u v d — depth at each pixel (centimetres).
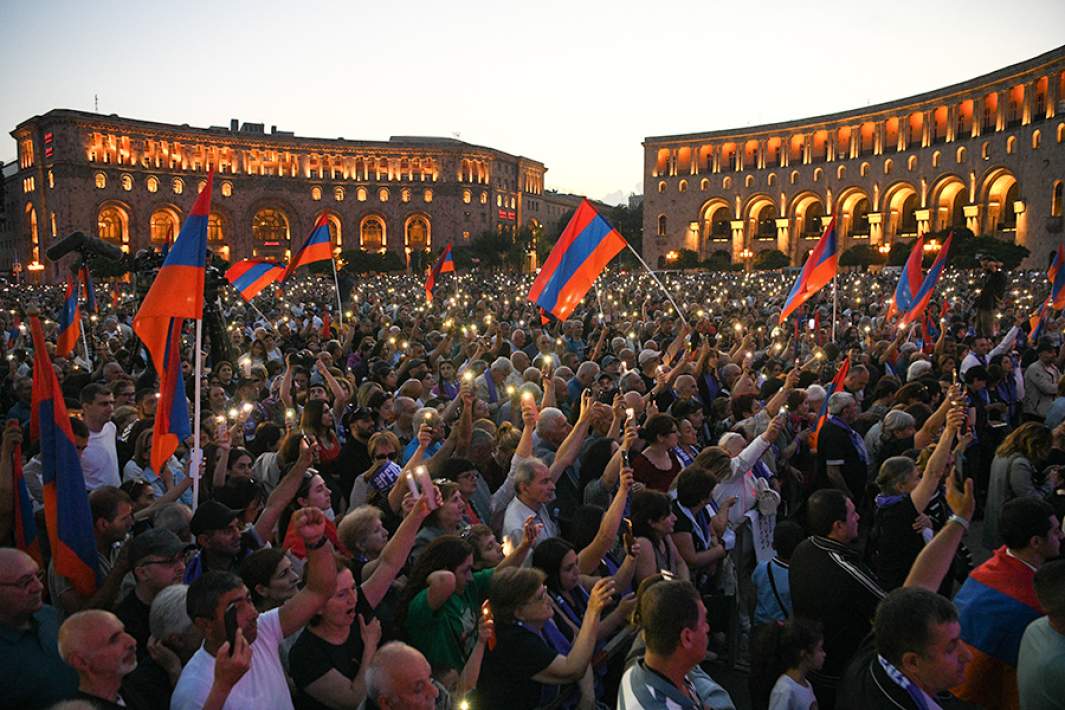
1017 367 1422
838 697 468
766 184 10475
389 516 718
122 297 4200
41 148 10400
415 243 12500
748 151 10712
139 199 10600
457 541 540
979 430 1167
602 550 611
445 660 516
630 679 430
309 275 7925
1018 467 802
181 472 909
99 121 10244
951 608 414
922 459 757
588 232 1280
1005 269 5462
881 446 944
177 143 10931
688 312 3353
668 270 10325
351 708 452
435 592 511
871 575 577
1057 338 1634
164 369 756
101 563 605
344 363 1772
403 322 2780
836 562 568
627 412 620
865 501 920
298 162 11738
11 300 5012
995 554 550
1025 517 525
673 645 418
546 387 999
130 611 520
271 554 517
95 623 399
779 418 806
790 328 2312
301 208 11675
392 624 539
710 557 712
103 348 1697
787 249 10331
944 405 898
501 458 879
